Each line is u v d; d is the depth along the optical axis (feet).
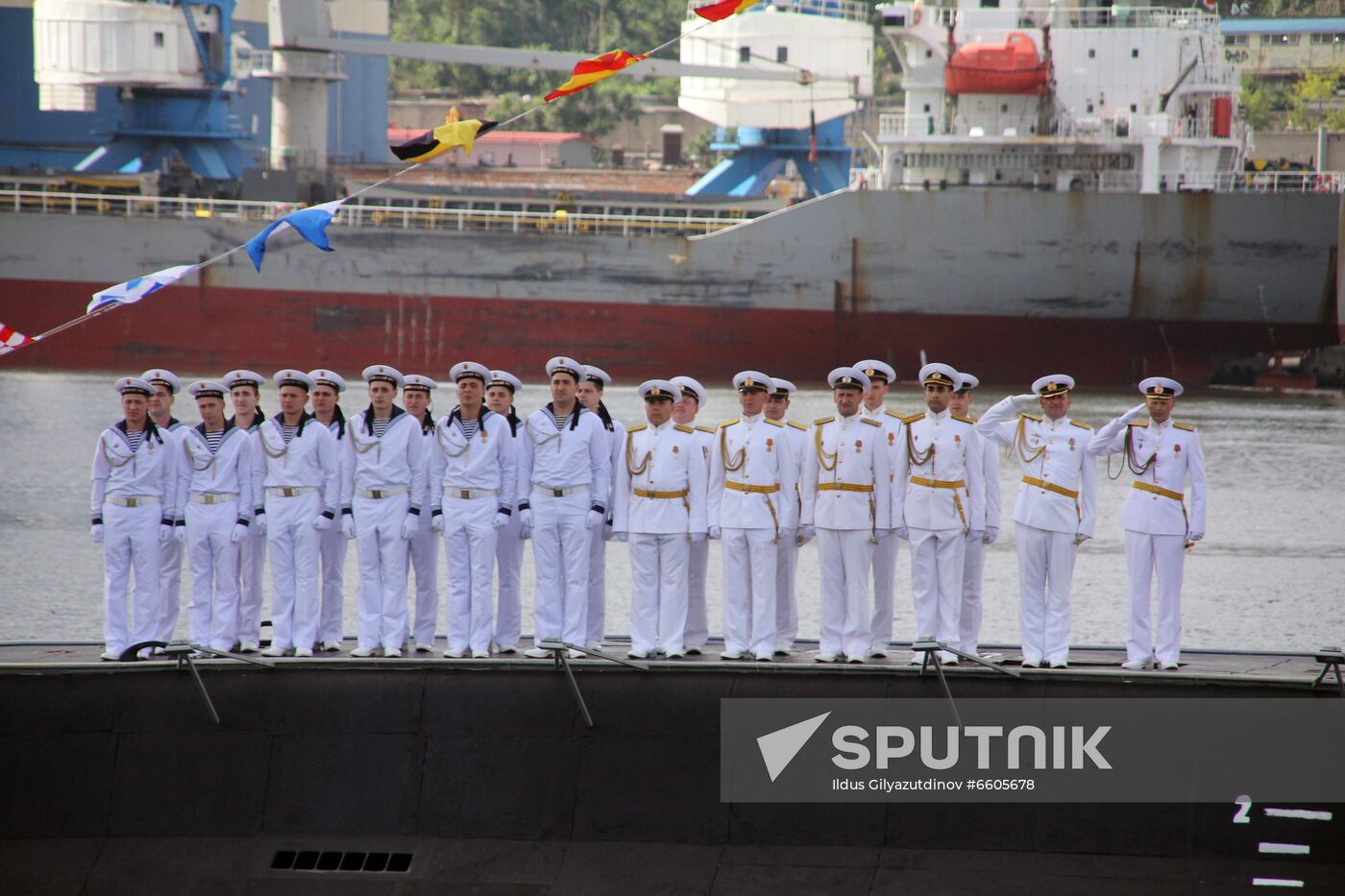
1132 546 120.26
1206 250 423.64
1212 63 427.74
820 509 122.11
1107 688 112.06
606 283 440.45
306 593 126.41
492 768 117.29
